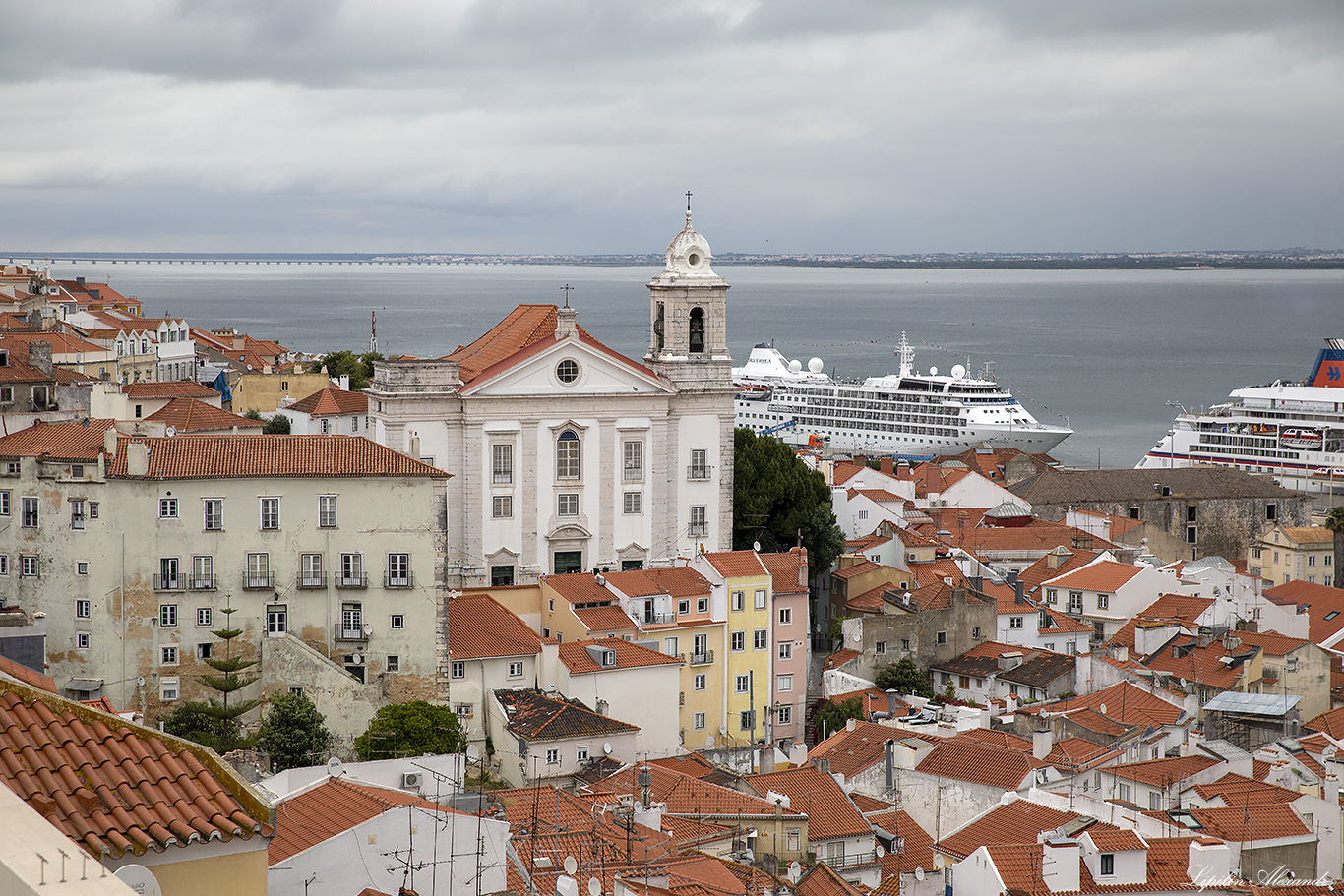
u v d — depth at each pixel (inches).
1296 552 7460.6
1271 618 5930.1
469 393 6240.2
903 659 5447.8
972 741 3929.6
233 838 1051.3
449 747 4340.6
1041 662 5305.1
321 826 2186.3
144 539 4421.8
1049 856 2719.0
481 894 2199.8
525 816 2893.7
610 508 6471.5
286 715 4217.5
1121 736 4224.9
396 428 6205.7
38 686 1210.0
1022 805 3166.8
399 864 2145.7
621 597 5236.2
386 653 4618.6
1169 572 5994.1
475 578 6294.3
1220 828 3243.1
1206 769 3814.0
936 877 3061.0
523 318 7062.0
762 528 6707.7
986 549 7027.6
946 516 7711.6
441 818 2182.6
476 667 4798.2
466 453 6274.6
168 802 1063.0
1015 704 4825.3
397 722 4360.2
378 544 4596.5
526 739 4303.6
